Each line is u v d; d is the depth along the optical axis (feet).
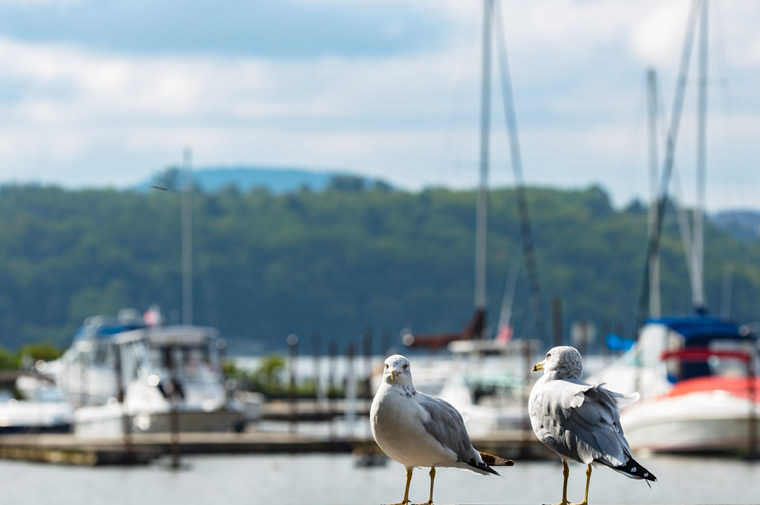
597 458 40.24
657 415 123.54
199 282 593.83
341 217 622.13
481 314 192.44
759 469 118.21
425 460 42.16
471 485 118.62
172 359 148.97
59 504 111.96
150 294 582.76
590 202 605.31
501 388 144.87
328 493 115.85
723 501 102.27
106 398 161.79
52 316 568.00
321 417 196.24
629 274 562.66
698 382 124.88
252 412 175.94
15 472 132.87
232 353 585.63
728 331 130.62
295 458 140.97
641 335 133.90
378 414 41.93
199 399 151.33
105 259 582.76
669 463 123.03
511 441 132.77
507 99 200.64
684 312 465.06
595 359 331.36
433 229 608.60
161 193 620.49
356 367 359.66
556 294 552.41
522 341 174.81
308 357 563.07
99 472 132.26
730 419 120.26
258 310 595.47
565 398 41.09
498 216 603.26
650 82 209.87
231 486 120.98
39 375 174.81
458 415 42.96
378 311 593.83
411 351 344.08
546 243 576.20
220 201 628.28
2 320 559.38
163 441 142.41
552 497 109.60
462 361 166.20
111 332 168.66
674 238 474.08
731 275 522.06
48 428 160.97
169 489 120.06
